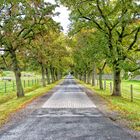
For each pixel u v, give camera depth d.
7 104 22.45
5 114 15.95
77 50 46.38
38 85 55.03
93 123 12.77
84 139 9.57
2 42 25.09
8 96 32.38
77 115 15.31
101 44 26.14
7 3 22.81
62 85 55.81
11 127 11.96
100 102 22.31
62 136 10.08
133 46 28.09
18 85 28.80
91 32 30.22
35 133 10.66
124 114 15.62
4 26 23.45
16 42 26.23
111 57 25.16
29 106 19.62
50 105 20.22
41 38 28.44
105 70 48.03
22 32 27.20
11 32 24.27
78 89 41.56
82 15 28.83
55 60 51.84
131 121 13.28
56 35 38.06
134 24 27.05
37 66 45.56
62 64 73.19
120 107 18.91
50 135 10.27
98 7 27.42
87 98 26.05
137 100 29.30
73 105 20.16
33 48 28.66
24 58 29.30
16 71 28.73
